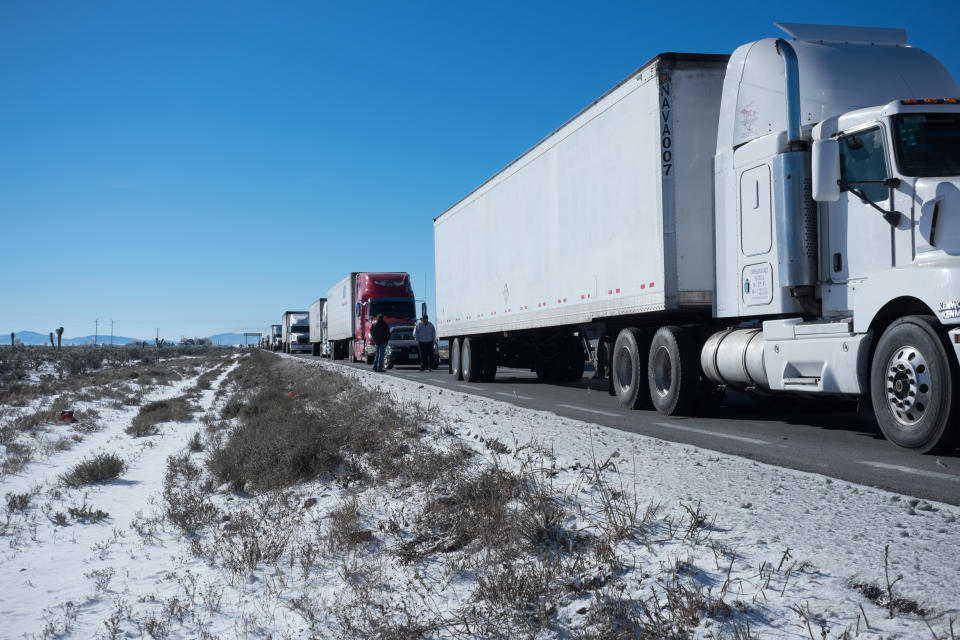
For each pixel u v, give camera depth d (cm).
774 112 855
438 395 1422
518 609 336
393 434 873
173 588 482
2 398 1930
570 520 439
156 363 4816
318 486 715
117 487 889
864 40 862
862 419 989
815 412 1085
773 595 304
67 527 702
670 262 973
